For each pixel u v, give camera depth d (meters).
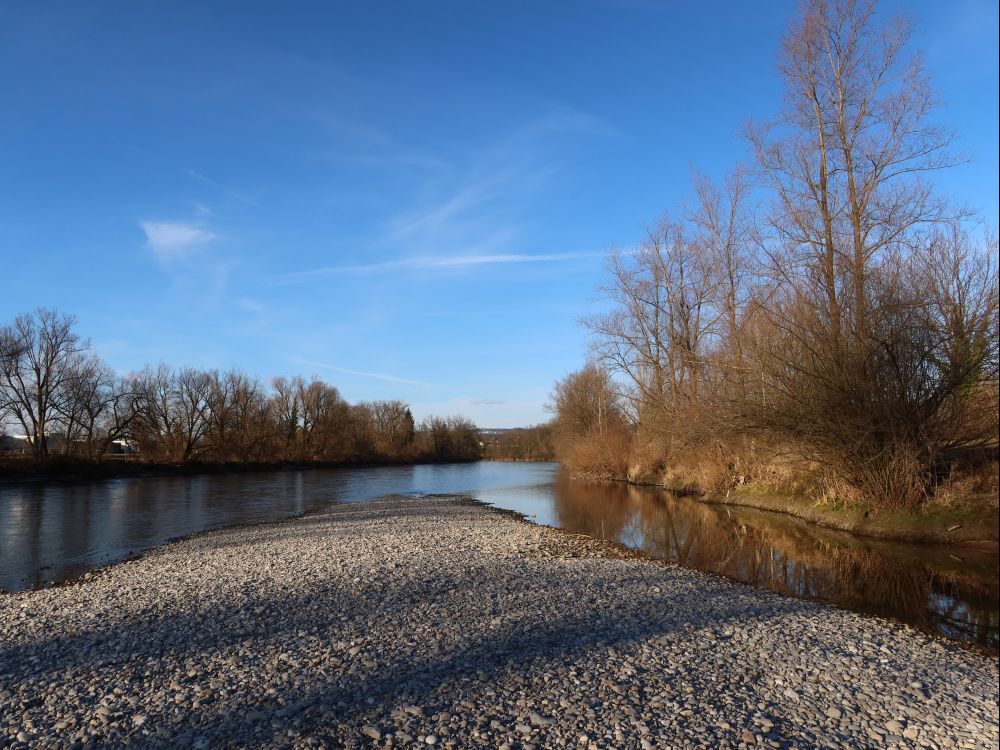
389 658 9.20
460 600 12.56
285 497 41.06
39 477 51.75
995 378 19.44
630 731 7.00
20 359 53.06
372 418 113.12
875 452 21.25
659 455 45.88
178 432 68.62
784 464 28.45
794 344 23.53
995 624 11.84
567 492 43.62
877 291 21.47
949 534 19.05
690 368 34.12
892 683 8.61
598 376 65.00
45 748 6.66
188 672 8.69
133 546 21.58
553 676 8.55
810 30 24.81
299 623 10.93
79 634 10.53
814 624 11.48
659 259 43.25
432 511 31.81
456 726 7.09
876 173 23.39
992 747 6.82
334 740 6.76
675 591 13.90
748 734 6.93
